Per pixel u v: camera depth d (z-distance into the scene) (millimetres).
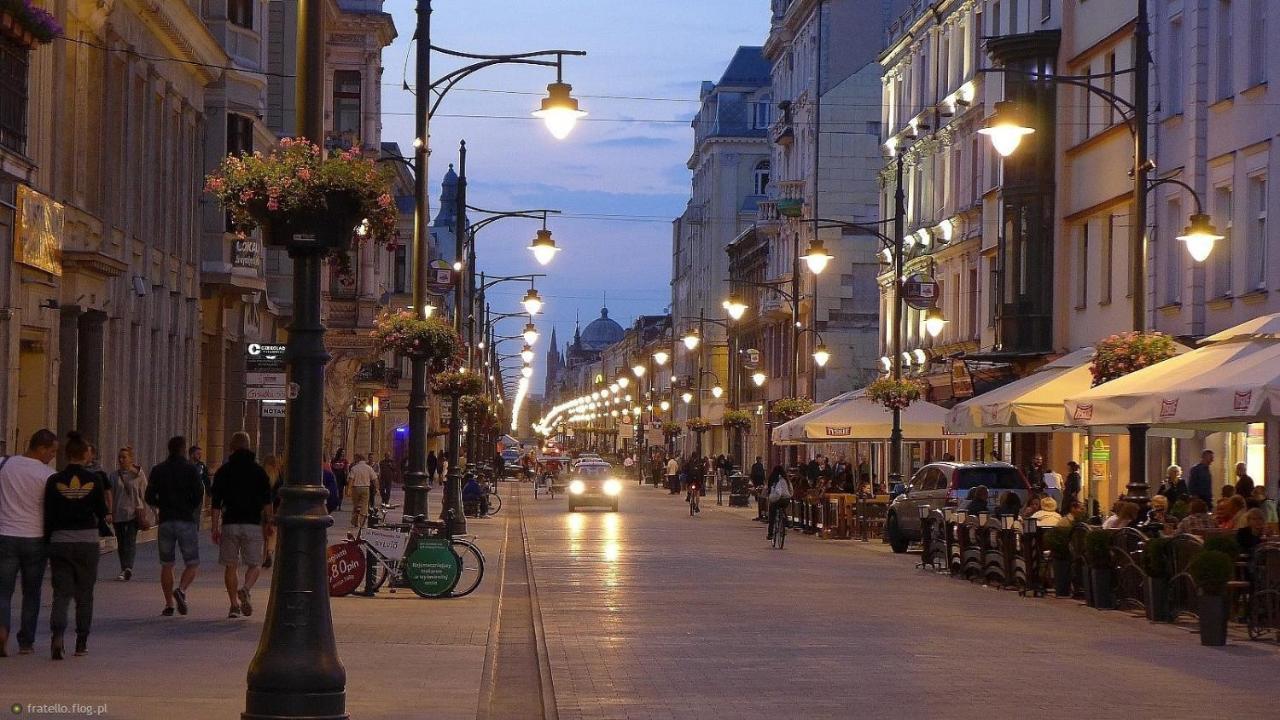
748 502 82812
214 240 46906
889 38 79562
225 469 22141
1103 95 30203
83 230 33906
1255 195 38375
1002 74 54094
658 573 33688
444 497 40250
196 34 43031
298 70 13289
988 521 31891
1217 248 40062
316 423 12602
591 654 19578
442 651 19047
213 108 47094
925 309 69875
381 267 80562
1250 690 16828
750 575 33438
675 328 166250
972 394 56969
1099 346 30156
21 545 17391
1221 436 38844
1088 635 22438
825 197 93375
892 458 50312
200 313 46000
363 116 74688
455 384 41219
